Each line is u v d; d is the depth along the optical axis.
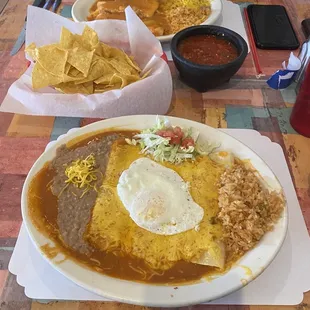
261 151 0.42
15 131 0.45
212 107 0.48
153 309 0.30
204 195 0.34
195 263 0.30
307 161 0.42
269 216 0.33
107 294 0.28
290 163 0.42
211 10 0.62
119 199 0.33
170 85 0.46
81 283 0.28
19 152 0.43
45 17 0.51
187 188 0.34
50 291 0.30
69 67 0.46
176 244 0.31
